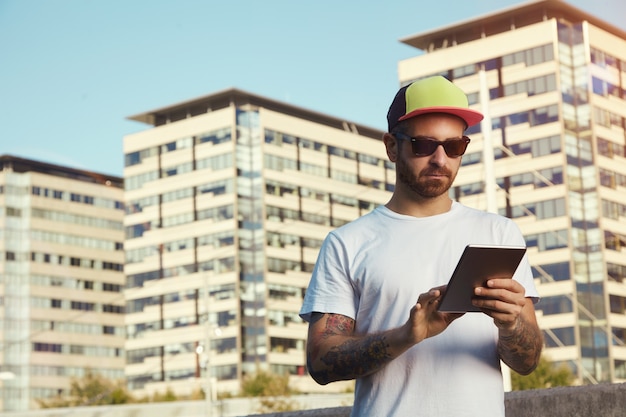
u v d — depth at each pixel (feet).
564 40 224.94
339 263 9.67
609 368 218.38
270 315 284.82
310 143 294.46
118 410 208.64
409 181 9.54
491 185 68.18
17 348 321.73
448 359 9.06
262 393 225.97
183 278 295.69
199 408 209.97
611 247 221.87
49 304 325.62
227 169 289.74
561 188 224.74
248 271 288.51
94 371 326.03
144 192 304.30
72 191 330.13
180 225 298.76
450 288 8.33
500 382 9.21
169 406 207.82
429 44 235.81
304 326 290.35
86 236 328.70
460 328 9.12
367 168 300.81
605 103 223.71
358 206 298.35
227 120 288.30
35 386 318.04
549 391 14.78
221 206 289.74
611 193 221.87
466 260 8.15
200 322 292.40
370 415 9.15
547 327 227.20
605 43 225.35
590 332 223.71
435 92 9.39
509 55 229.25
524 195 229.86
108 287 329.93
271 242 287.07
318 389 283.79
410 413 8.99
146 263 304.91
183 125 297.33
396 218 9.65
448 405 8.95
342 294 9.60
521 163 230.48
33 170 328.70
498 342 9.18
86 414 211.41
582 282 223.92
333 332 9.45
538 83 225.76
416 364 9.07
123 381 306.14
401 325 9.21
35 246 323.37
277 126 290.56
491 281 8.36
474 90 229.66
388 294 9.34
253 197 287.48
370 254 9.55
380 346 8.82
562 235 225.97
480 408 8.96
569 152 224.74
